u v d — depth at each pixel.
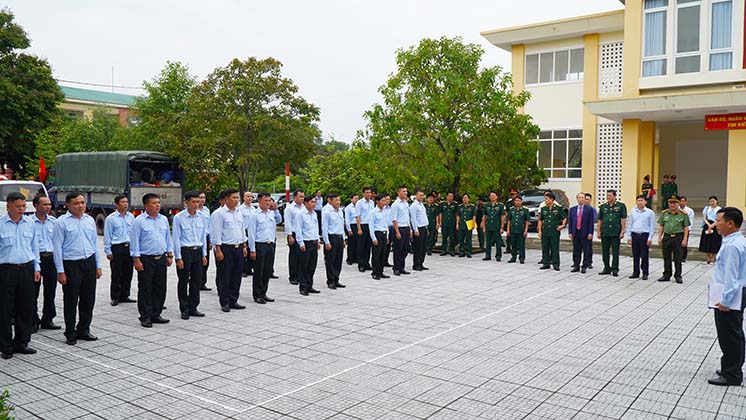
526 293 10.24
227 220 8.75
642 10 20.70
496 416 4.71
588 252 12.72
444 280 11.73
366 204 13.34
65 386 5.46
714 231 13.49
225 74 20.78
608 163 23.11
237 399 5.11
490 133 15.34
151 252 7.80
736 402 5.02
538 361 6.20
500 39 25.16
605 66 23.33
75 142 27.20
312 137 21.64
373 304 9.26
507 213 15.10
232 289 8.92
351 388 5.37
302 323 7.96
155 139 24.92
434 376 5.70
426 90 15.32
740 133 19.09
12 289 6.39
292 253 11.27
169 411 4.85
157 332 7.49
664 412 4.80
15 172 31.03
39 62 29.89
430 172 15.08
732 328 5.41
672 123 25.05
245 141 20.89
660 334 7.36
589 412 4.80
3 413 3.30
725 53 19.28
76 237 6.93
